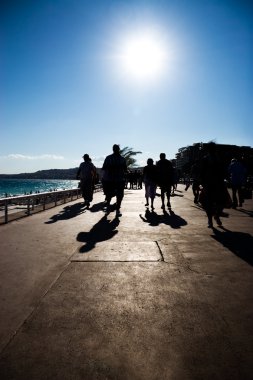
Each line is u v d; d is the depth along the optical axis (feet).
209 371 6.01
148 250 15.48
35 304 9.12
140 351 6.69
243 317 8.25
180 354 6.58
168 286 10.55
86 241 17.69
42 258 14.05
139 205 39.99
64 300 9.41
